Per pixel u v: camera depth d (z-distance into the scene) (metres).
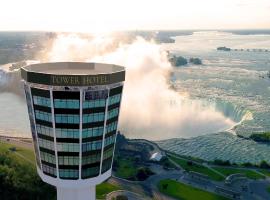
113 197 194.50
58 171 113.75
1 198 194.00
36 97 107.31
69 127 107.88
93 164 114.44
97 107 107.81
